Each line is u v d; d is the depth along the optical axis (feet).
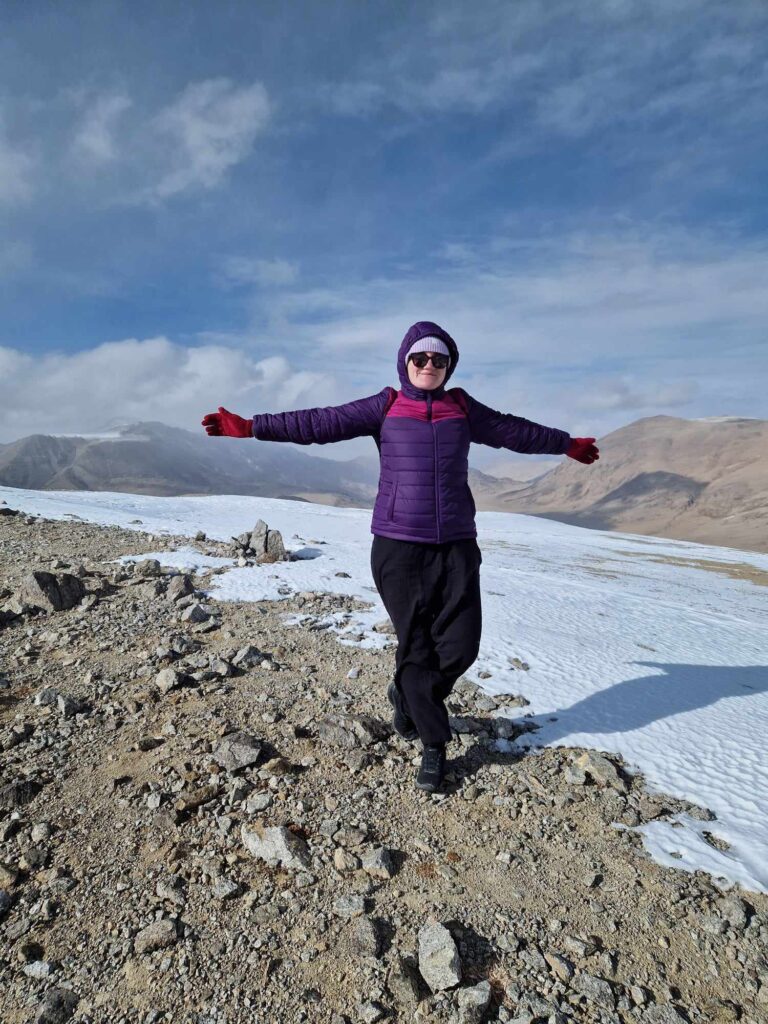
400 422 9.65
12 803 8.98
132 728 11.44
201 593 22.53
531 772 10.49
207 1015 5.83
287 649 16.57
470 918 7.22
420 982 6.32
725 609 36.52
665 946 6.94
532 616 22.49
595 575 50.11
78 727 11.37
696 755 11.19
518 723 12.34
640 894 7.72
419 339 9.55
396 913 7.23
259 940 6.72
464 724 12.12
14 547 30.55
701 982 6.49
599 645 18.45
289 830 8.51
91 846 8.16
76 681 13.60
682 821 9.24
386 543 9.66
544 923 7.20
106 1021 5.75
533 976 6.44
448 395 10.03
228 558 30.89
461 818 9.16
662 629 22.25
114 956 6.48
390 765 10.48
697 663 17.08
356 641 17.66
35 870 7.70
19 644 16.10
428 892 7.61
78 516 46.42
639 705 13.42
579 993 6.25
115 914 7.04
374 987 6.19
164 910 7.10
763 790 10.08
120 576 24.52
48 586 19.27
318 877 7.75
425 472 9.45
